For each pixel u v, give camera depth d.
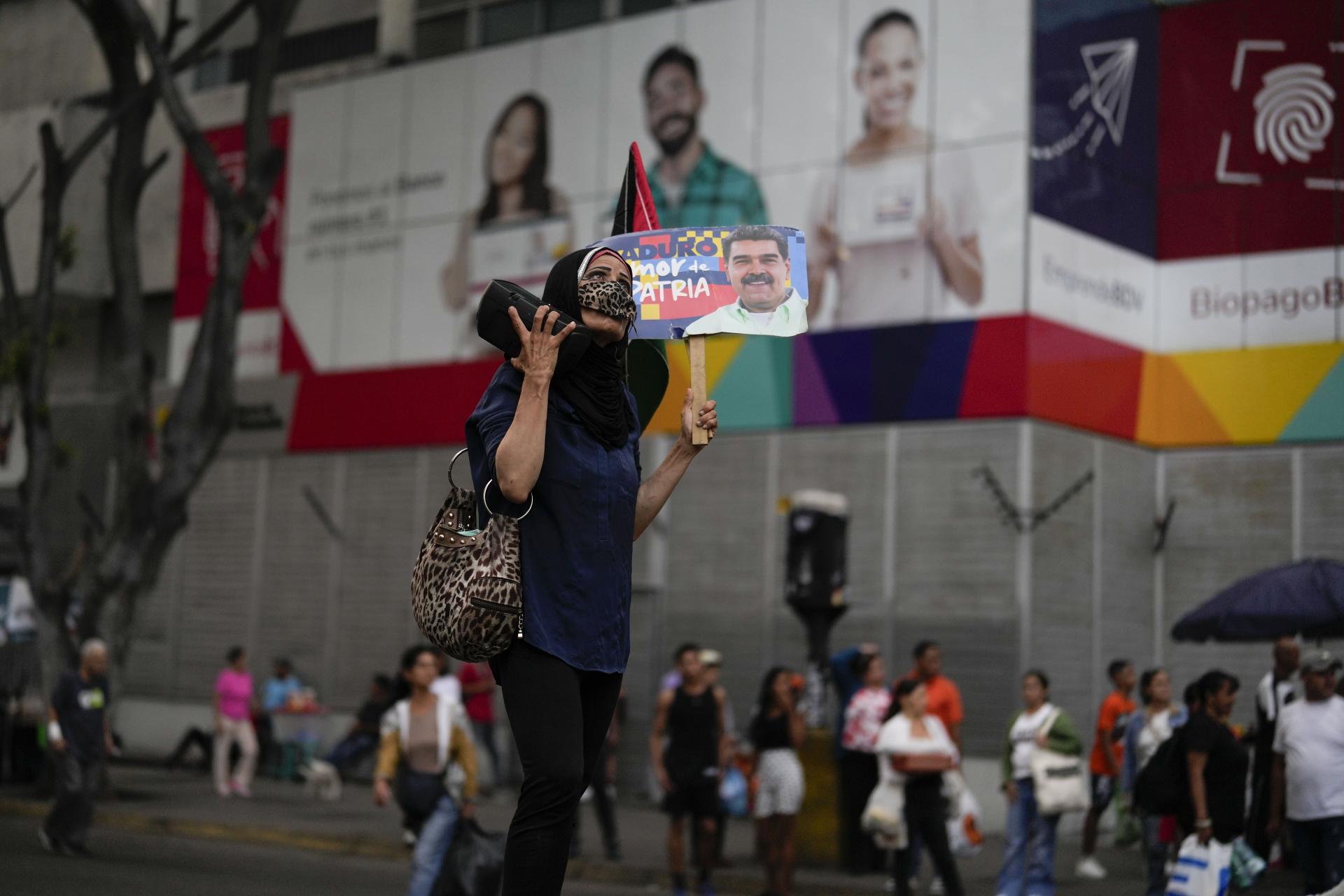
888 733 11.84
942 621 19.27
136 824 17.48
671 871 13.07
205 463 19.31
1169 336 21.33
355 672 24.53
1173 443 21.08
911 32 20.14
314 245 25.84
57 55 30.70
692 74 21.97
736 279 3.54
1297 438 20.20
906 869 12.03
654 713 21.20
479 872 10.04
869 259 20.20
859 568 19.94
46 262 19.62
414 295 24.61
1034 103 19.30
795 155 20.95
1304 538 20.06
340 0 27.12
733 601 20.81
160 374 28.31
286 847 16.48
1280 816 11.02
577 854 15.23
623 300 3.14
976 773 18.80
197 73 28.25
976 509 19.14
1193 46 21.53
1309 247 20.48
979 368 19.17
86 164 28.47
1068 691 19.27
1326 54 20.64
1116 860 16.30
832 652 20.03
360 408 24.89
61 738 14.41
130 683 27.08
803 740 13.93
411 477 24.30
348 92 25.72
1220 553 20.58
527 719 2.99
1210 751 9.80
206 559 26.52
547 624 3.02
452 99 24.52
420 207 24.69
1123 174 20.89
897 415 19.75
